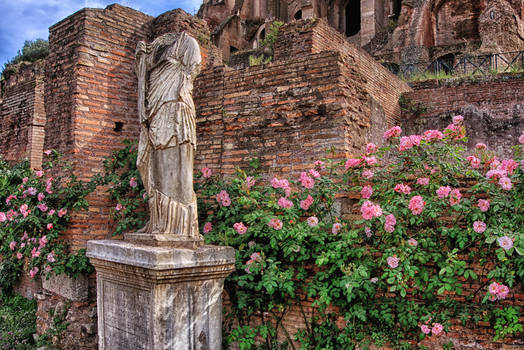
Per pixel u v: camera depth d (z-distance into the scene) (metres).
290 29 9.19
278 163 6.45
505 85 12.66
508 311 4.66
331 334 5.55
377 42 25.52
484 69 16.83
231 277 5.82
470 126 12.84
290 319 5.91
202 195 6.82
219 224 6.47
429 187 5.21
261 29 32.12
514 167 4.77
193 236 4.93
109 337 5.06
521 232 4.55
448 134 5.36
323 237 5.45
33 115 12.77
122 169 7.35
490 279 4.89
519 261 4.52
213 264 4.80
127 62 7.59
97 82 7.22
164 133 4.90
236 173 6.77
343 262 5.27
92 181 6.84
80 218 6.85
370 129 10.82
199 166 7.18
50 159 7.18
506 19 20.16
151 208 5.05
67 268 6.70
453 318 5.03
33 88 12.95
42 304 7.58
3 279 9.85
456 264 4.71
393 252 5.01
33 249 6.87
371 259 5.30
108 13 7.39
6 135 13.82
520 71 12.90
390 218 4.92
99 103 7.23
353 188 5.60
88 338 6.75
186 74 4.98
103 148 7.23
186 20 8.01
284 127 6.46
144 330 4.54
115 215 7.00
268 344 5.93
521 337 4.73
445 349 5.00
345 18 32.94
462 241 4.80
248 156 6.73
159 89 4.99
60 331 6.88
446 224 5.20
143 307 4.57
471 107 12.91
